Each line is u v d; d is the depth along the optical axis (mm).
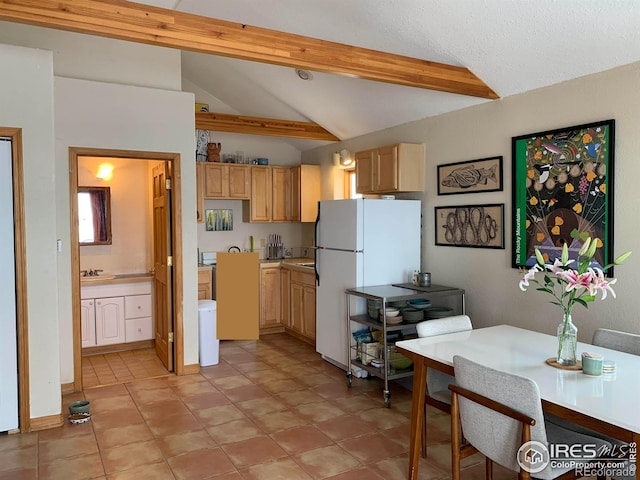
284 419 3455
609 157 3023
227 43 2768
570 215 3264
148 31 2551
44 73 3250
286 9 3623
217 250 6316
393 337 4090
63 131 3951
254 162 6352
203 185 5867
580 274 2246
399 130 4887
